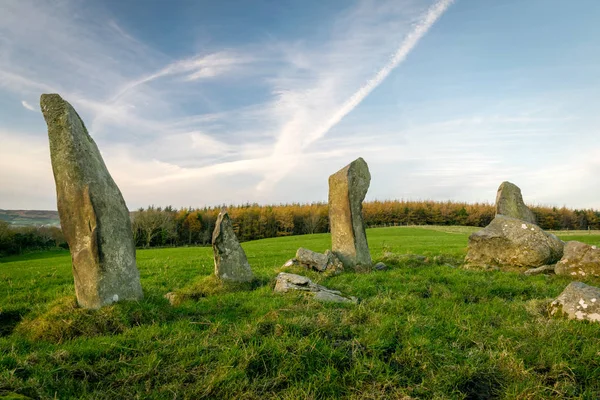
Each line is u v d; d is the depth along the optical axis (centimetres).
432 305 812
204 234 7919
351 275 1205
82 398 433
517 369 502
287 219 8575
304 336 594
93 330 680
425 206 10175
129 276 811
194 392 448
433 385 471
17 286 1251
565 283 1050
